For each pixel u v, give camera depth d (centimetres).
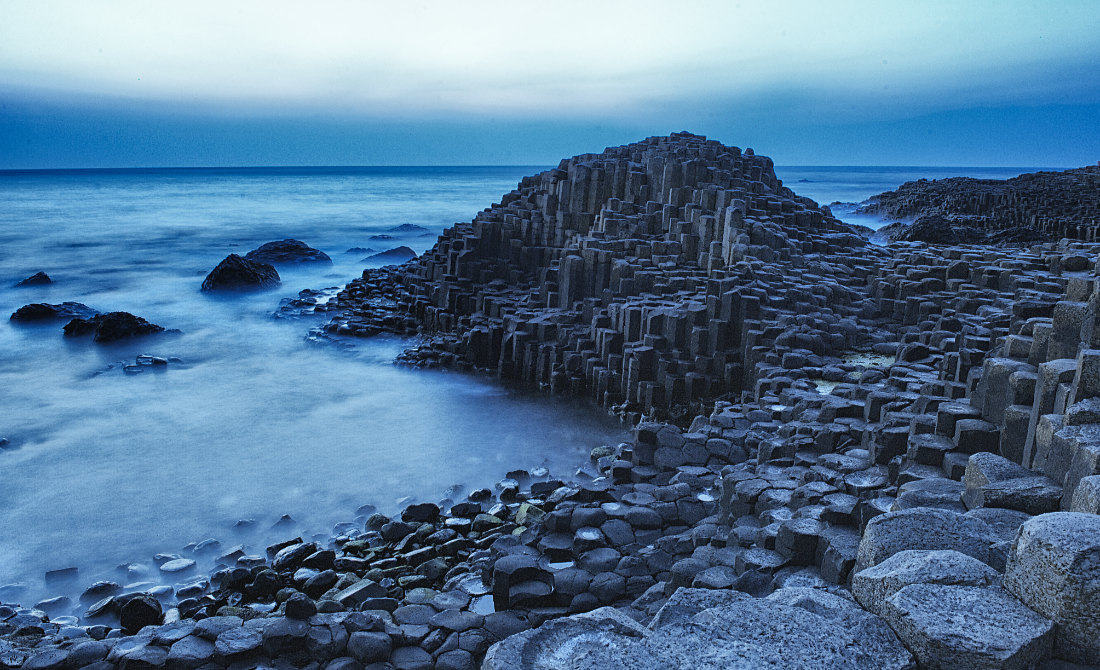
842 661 493
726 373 2288
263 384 2723
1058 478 783
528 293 3341
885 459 1259
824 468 1280
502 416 2391
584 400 2567
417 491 1836
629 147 4250
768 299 2427
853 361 2166
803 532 979
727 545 1172
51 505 1758
